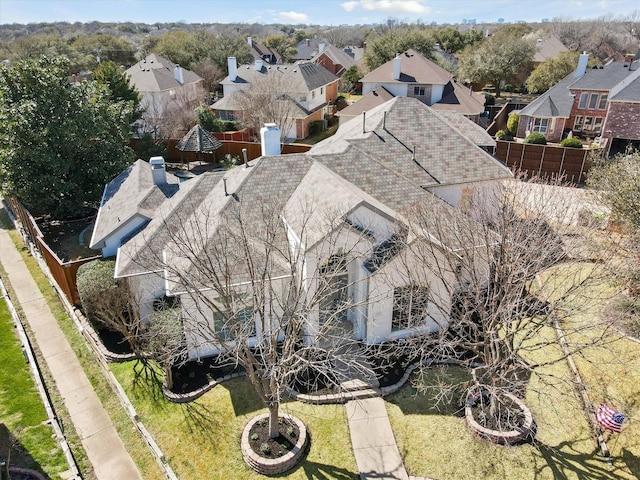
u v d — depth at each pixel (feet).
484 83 241.96
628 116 134.72
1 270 90.99
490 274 52.60
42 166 103.40
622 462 47.67
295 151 150.61
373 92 174.50
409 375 59.98
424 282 61.26
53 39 348.38
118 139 118.62
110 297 64.64
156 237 69.26
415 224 58.90
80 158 109.29
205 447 50.90
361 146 85.51
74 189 107.45
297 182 74.59
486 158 87.71
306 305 52.06
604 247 60.75
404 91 181.37
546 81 214.69
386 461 48.93
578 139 157.17
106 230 77.25
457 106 170.09
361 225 60.95
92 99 110.52
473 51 247.09
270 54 334.44
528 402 55.31
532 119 165.27
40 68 102.12
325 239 56.44
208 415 55.01
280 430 51.98
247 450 49.08
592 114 169.17
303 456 49.73
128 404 55.77
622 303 61.57
